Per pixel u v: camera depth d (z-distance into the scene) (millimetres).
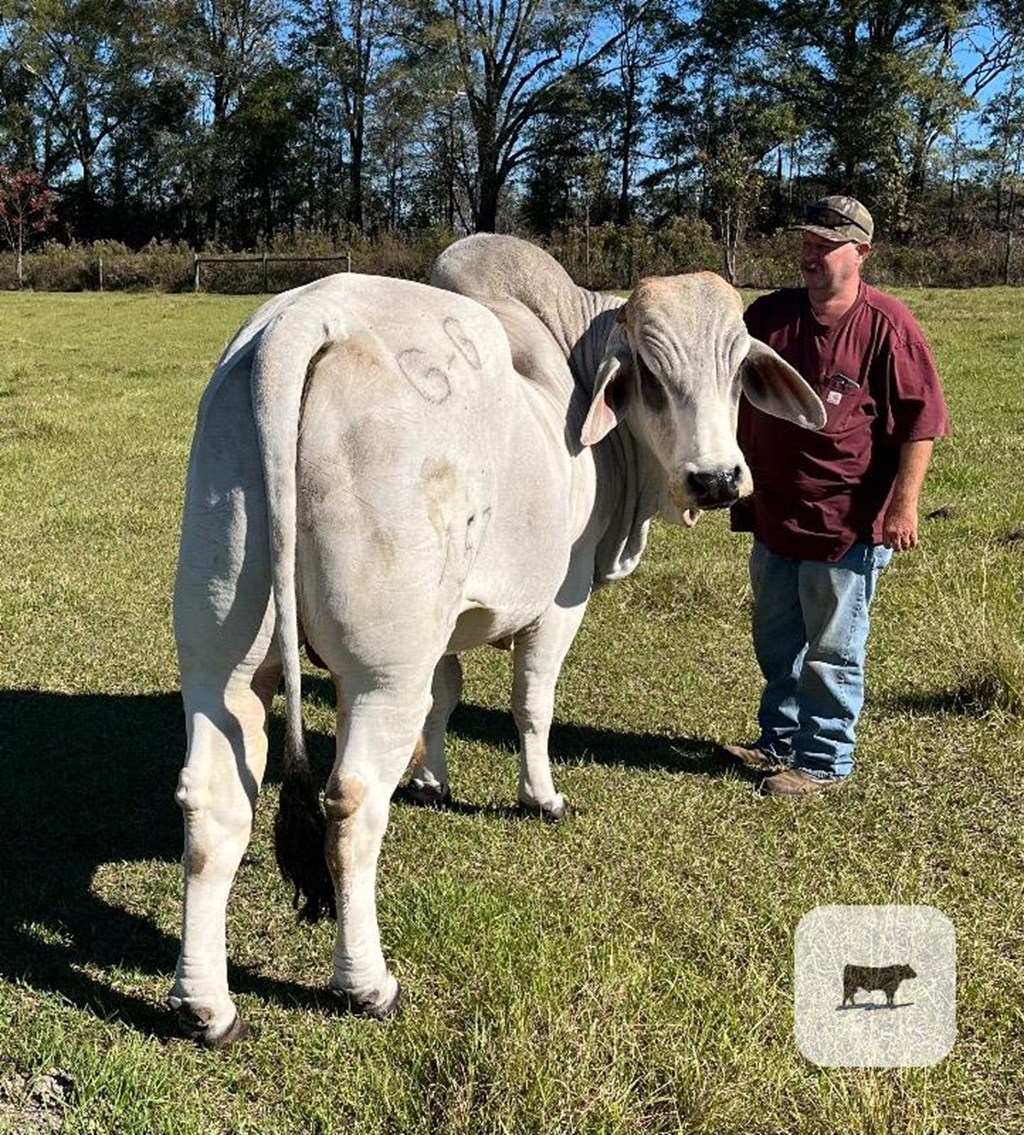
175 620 2947
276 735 5180
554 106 49531
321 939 3619
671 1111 2865
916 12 44500
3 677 5586
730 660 6000
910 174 44312
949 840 4273
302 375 2812
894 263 33750
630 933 3619
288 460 2762
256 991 3359
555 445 3662
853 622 4547
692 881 3996
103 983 3385
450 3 47938
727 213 38125
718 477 3568
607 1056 3014
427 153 53719
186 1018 3066
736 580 6965
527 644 4105
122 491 9062
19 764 4711
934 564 7203
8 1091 2928
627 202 52062
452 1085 2902
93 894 3846
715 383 3646
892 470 4531
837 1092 2920
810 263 4336
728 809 4516
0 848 4094
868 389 4398
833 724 4621
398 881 3939
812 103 44781
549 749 5023
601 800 4559
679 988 3316
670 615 6551
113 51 51719
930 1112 2906
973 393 13312
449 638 3492
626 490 4242
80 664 5781
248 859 4102
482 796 4602
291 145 52062
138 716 5227
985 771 4758
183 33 51031
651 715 5387
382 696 3002
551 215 52094
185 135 52750
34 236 51188
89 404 12914
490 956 3443
